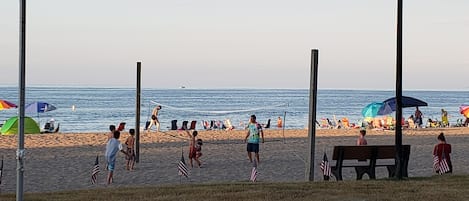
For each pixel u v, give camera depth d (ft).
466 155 85.92
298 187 45.03
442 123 163.94
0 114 248.52
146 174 63.72
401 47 48.67
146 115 243.19
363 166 53.93
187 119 228.02
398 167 49.80
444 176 52.03
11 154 83.25
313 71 52.80
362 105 398.62
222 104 386.93
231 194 41.78
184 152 86.43
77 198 40.65
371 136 124.06
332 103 433.89
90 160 76.18
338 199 40.24
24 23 31.48
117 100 416.05
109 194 42.24
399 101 49.32
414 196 41.37
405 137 121.60
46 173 64.34
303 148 95.81
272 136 122.72
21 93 31.73
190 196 40.98
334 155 53.26
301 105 384.27
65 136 115.65
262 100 472.44
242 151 89.66
